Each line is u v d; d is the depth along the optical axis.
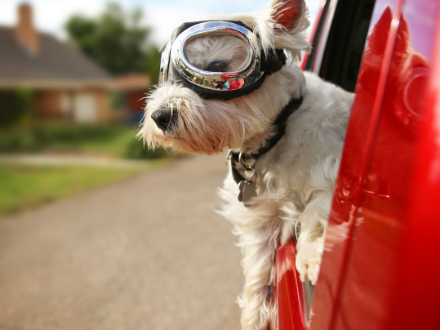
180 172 2.36
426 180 0.14
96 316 0.81
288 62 0.37
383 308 0.15
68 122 7.45
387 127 0.16
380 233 0.15
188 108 0.33
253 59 0.32
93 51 11.34
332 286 0.18
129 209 1.60
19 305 0.92
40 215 1.82
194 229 1.22
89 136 6.47
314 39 0.52
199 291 0.84
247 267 0.42
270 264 0.39
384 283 0.15
